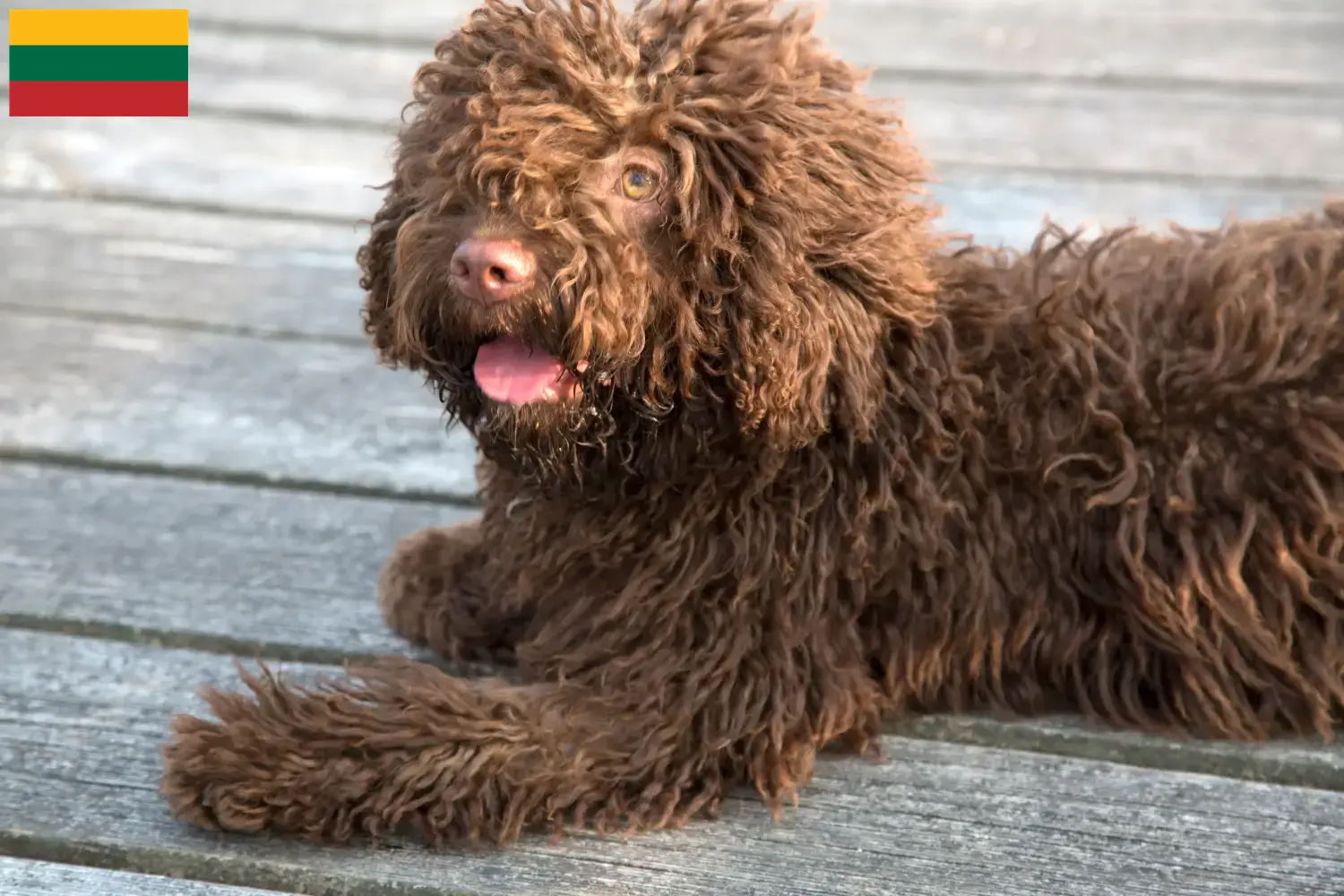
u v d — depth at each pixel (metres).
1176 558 2.17
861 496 2.12
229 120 4.71
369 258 2.20
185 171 4.40
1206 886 1.97
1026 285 2.31
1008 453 2.19
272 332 3.61
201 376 3.40
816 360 1.94
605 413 2.03
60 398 3.28
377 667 2.14
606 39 1.95
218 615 2.56
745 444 2.08
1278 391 2.17
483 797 1.98
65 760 2.17
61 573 2.67
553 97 1.93
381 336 2.21
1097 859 2.01
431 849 1.99
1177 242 2.46
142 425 3.19
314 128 4.69
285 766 1.97
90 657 2.45
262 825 1.97
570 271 1.86
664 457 2.10
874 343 2.04
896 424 2.14
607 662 2.13
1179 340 2.22
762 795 2.08
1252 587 2.18
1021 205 4.07
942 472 2.18
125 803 2.08
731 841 2.03
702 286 1.92
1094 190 4.16
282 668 2.44
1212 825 2.08
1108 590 2.22
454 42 2.11
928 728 2.29
